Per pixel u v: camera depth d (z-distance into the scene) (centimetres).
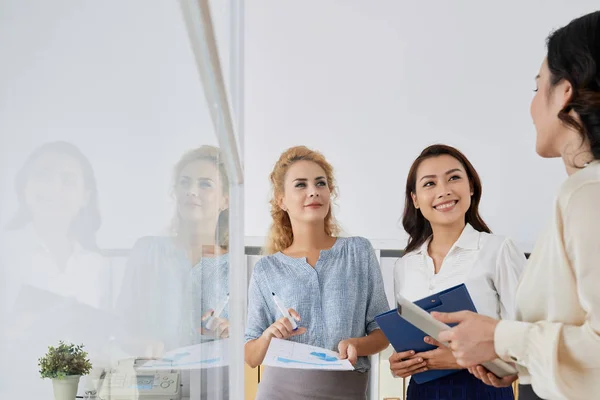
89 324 23
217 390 76
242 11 117
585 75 89
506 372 109
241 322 119
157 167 35
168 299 41
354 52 294
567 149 95
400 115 292
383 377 214
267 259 174
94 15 22
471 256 157
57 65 19
